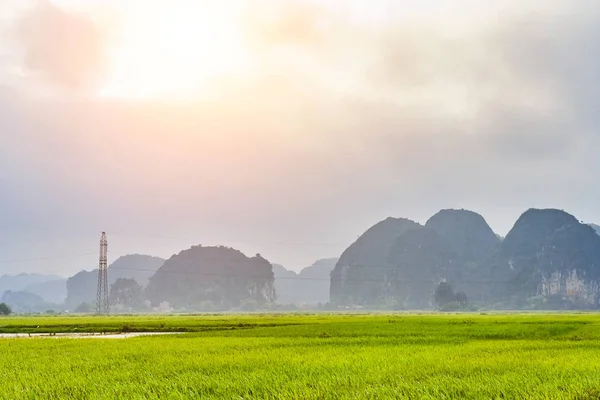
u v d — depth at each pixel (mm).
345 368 18656
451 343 30406
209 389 15305
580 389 14148
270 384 15539
